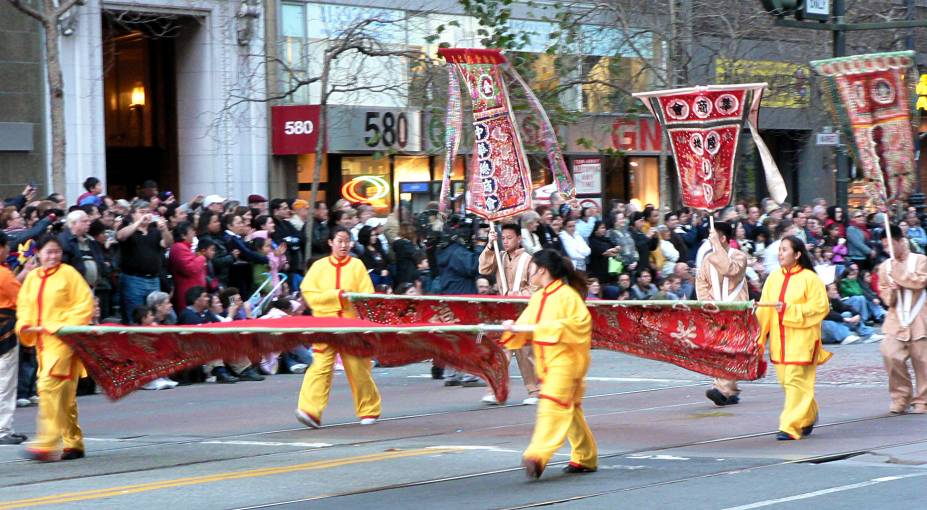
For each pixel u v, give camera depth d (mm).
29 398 16531
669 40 28453
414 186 30859
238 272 20656
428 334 12031
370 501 9516
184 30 28266
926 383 14352
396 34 30438
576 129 33656
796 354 12352
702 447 12000
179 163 28688
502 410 15219
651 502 9242
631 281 23516
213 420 14695
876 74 14297
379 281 21469
